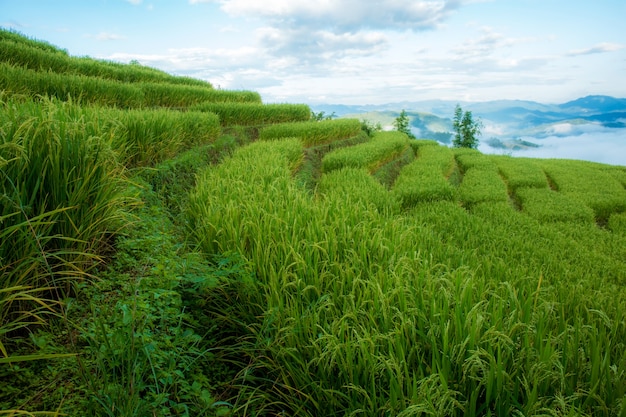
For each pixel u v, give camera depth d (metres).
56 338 2.79
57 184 3.20
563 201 13.60
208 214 5.04
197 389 2.69
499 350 2.20
